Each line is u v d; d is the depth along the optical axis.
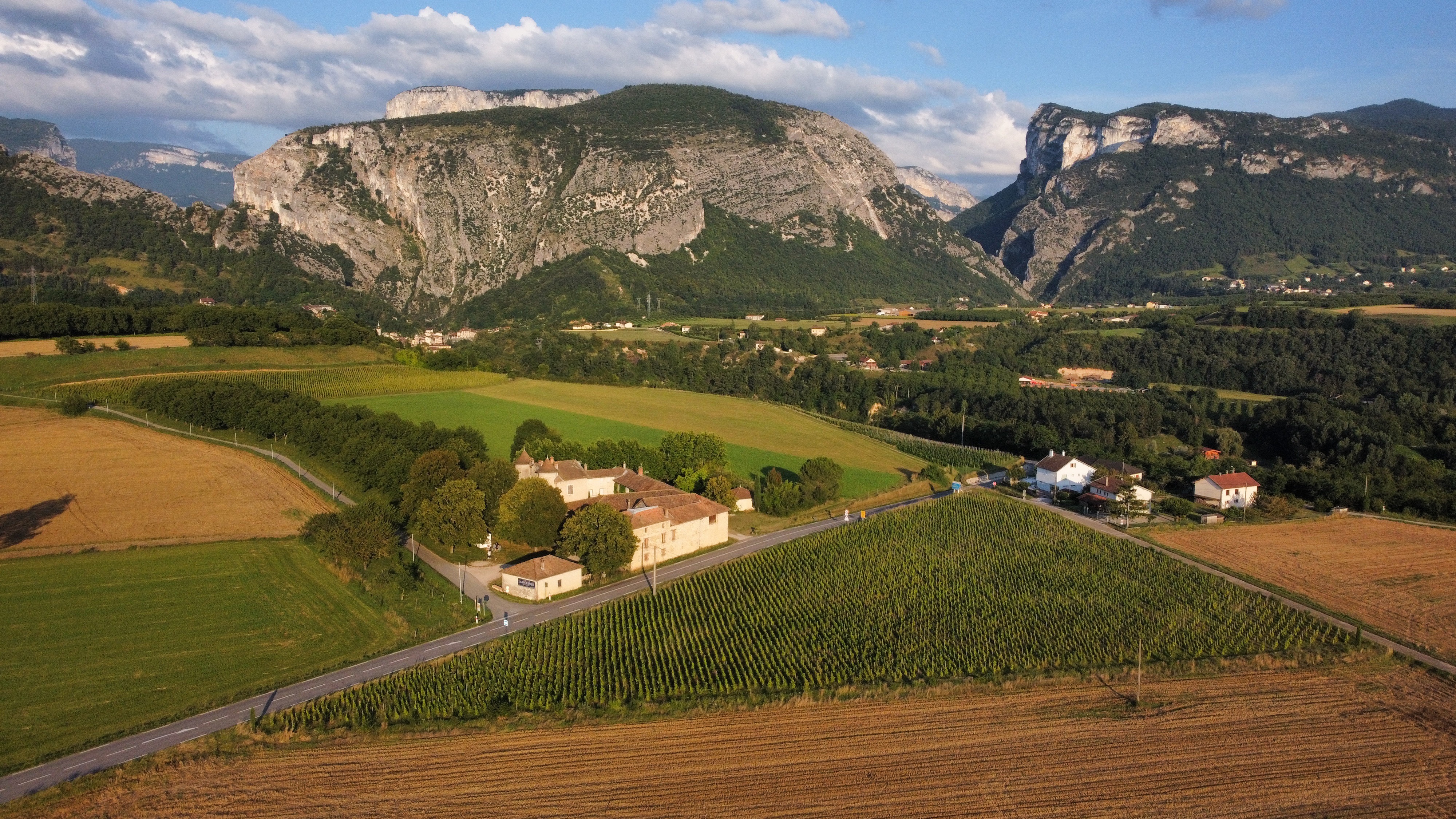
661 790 57.97
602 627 85.81
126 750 62.50
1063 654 80.25
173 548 104.38
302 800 56.81
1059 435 186.38
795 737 65.00
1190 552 113.31
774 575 102.12
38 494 119.94
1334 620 90.25
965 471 164.50
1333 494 138.38
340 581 96.19
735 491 134.75
